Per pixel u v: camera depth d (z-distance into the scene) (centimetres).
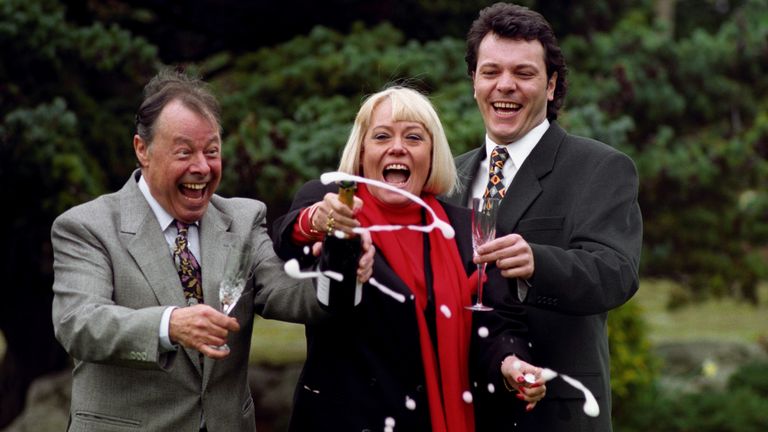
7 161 1189
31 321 1559
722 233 1514
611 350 1392
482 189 678
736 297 1678
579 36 1501
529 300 567
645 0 1645
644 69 1450
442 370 565
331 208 519
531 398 548
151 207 578
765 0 1667
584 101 1370
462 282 584
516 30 647
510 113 654
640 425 1460
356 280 535
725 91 1527
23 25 1180
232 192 1205
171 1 1413
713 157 1452
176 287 565
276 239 575
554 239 629
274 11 1411
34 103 1230
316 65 1303
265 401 1539
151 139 560
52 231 574
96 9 1438
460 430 563
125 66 1245
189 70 1278
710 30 2777
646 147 1452
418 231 589
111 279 562
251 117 1236
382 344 565
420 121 582
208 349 519
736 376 1739
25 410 1543
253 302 592
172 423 558
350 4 1415
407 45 1388
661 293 3100
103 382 561
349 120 1252
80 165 1170
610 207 616
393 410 559
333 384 568
